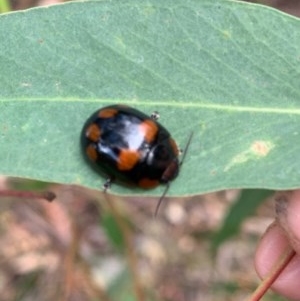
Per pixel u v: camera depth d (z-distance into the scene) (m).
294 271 0.12
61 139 0.10
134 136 0.09
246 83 0.10
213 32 0.10
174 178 0.09
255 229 0.20
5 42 0.10
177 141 0.10
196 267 0.20
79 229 0.17
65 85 0.10
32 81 0.10
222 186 0.09
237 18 0.10
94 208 0.20
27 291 0.19
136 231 0.21
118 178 0.10
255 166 0.09
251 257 0.20
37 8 0.10
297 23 0.10
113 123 0.10
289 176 0.09
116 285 0.16
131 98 0.10
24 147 0.10
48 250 0.19
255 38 0.10
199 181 0.09
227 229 0.14
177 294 0.20
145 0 0.10
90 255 0.20
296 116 0.10
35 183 0.14
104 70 0.10
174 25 0.10
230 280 0.19
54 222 0.17
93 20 0.10
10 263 0.19
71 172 0.10
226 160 0.09
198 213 0.21
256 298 0.10
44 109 0.10
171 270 0.20
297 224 0.10
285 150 0.09
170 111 0.10
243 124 0.10
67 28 0.10
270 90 0.10
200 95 0.10
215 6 0.10
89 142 0.10
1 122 0.10
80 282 0.17
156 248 0.21
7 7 0.12
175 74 0.10
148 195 0.10
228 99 0.10
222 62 0.10
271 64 0.10
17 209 0.18
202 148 0.10
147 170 0.09
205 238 0.21
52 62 0.10
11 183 0.14
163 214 0.21
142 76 0.10
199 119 0.10
